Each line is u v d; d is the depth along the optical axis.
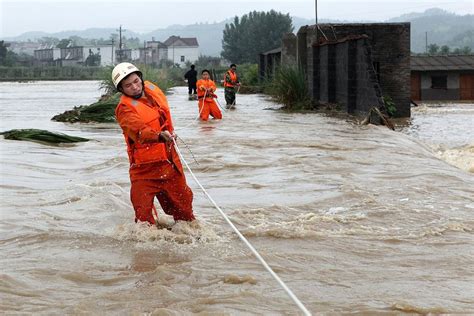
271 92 37.09
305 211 8.05
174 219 7.31
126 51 159.62
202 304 4.92
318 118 22.52
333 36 28.30
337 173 10.70
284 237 6.82
